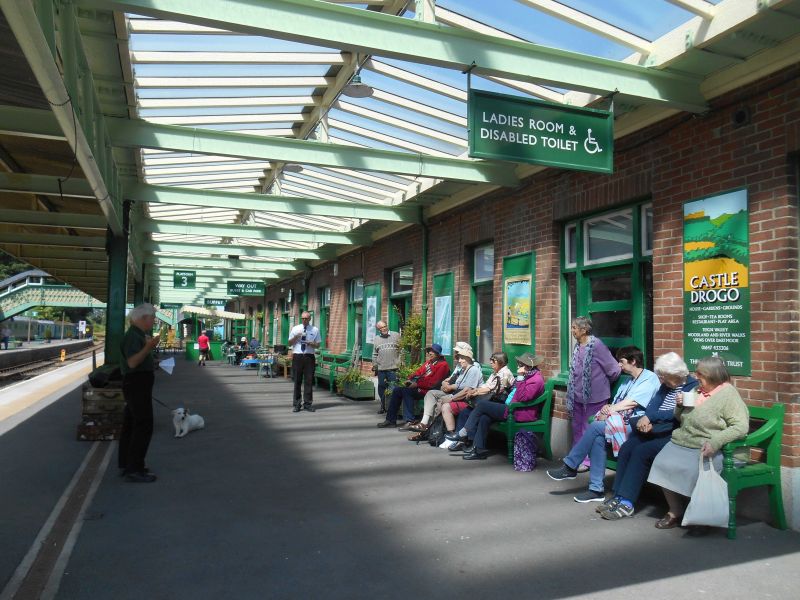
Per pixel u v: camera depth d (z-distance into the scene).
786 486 5.05
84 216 9.95
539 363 7.45
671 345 6.21
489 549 4.48
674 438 5.01
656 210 6.48
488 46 5.23
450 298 10.76
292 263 20.12
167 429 9.52
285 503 5.57
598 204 7.30
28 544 4.45
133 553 4.31
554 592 3.76
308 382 11.71
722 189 5.78
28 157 8.85
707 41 5.21
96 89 6.41
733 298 5.59
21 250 14.47
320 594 3.70
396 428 9.69
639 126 6.68
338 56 7.05
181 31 6.05
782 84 5.30
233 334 38.12
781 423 5.05
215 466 7.01
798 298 5.19
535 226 8.45
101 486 6.09
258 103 8.14
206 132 7.55
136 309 6.45
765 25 4.95
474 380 8.28
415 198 10.84
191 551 4.36
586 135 5.61
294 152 7.88
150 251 16.66
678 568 4.15
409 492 6.00
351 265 16.09
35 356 33.22
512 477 6.63
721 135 5.82
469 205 10.19
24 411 11.48
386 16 4.90
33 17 3.01
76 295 42.47
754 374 5.39
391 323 13.78
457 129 8.25
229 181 12.13
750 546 4.60
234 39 6.41
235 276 23.72
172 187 10.28
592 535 4.81
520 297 8.65
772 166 5.34
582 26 5.52
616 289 7.33
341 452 7.85
